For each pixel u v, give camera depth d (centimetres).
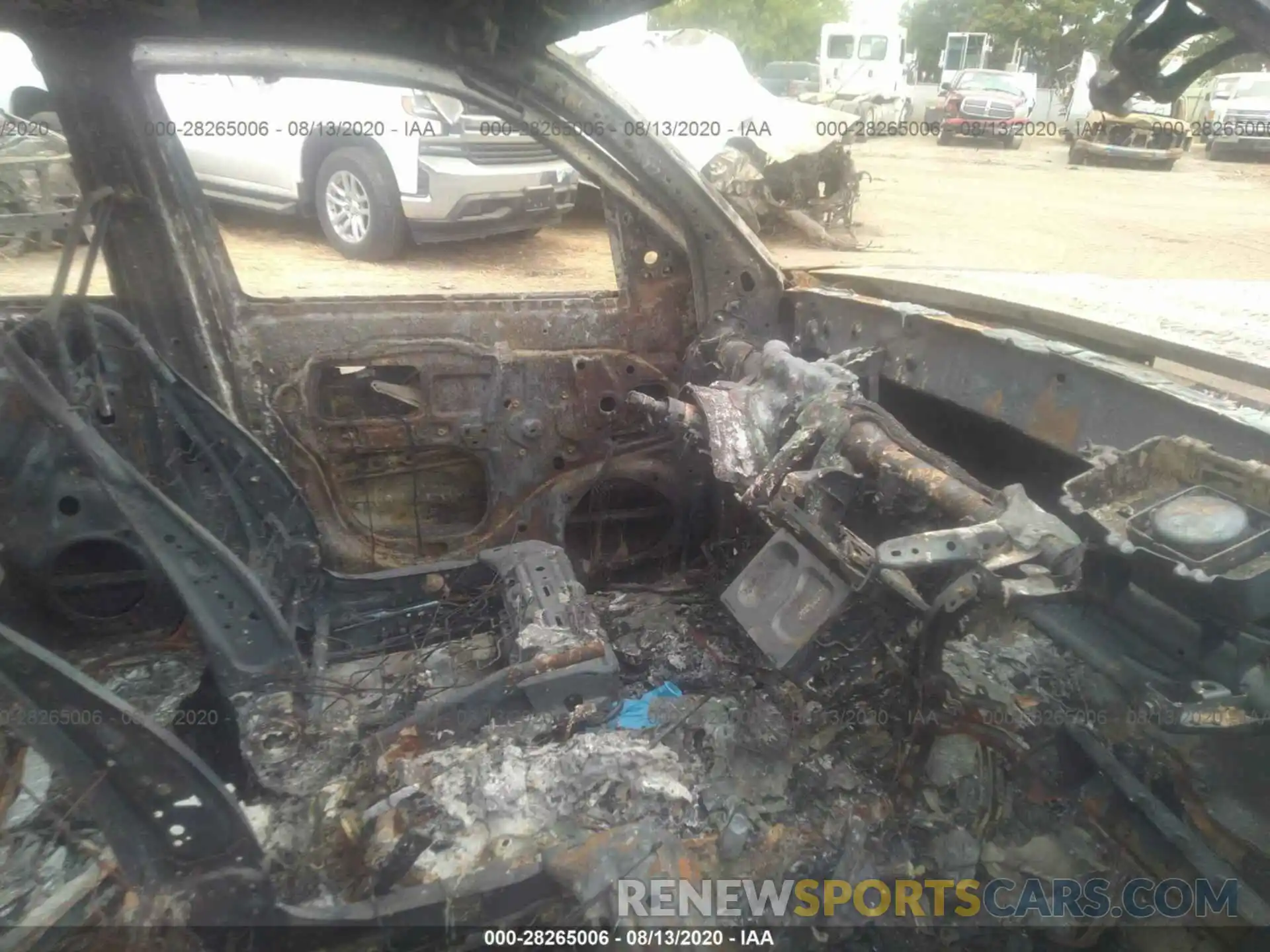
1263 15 157
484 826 178
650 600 290
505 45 241
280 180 488
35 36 213
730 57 795
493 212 491
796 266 307
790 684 231
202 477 232
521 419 284
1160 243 698
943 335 224
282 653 198
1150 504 151
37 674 144
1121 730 168
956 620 173
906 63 1484
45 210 370
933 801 196
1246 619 131
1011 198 962
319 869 173
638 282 287
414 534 288
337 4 222
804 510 200
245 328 258
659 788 187
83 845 184
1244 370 183
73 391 205
